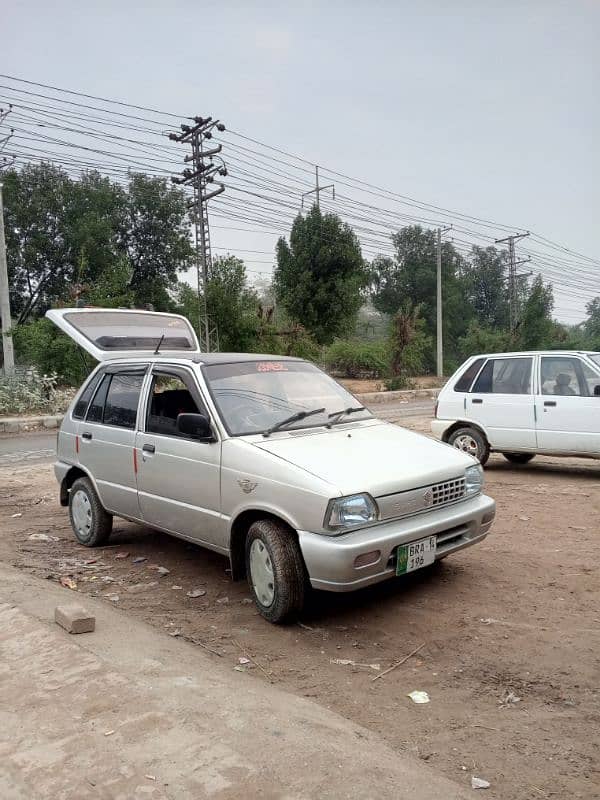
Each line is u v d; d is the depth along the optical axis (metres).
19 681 3.38
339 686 3.61
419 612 4.60
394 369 36.41
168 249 41.72
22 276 38.31
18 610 4.29
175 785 2.53
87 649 3.69
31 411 19.39
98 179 39.41
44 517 7.76
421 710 3.35
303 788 2.52
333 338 42.44
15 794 2.51
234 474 4.57
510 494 8.32
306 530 4.12
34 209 36.94
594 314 94.81
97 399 6.23
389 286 61.53
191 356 5.71
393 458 4.62
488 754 2.95
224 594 5.04
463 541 4.74
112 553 6.17
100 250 37.75
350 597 4.90
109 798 2.47
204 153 28.83
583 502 7.79
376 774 2.64
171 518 5.23
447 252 60.06
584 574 5.29
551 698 3.45
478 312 69.44
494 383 9.70
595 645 4.05
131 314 7.00
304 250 41.19
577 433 8.89
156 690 3.24
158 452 5.26
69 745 2.80
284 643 4.16
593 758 2.91
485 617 4.50
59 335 21.98
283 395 5.33
